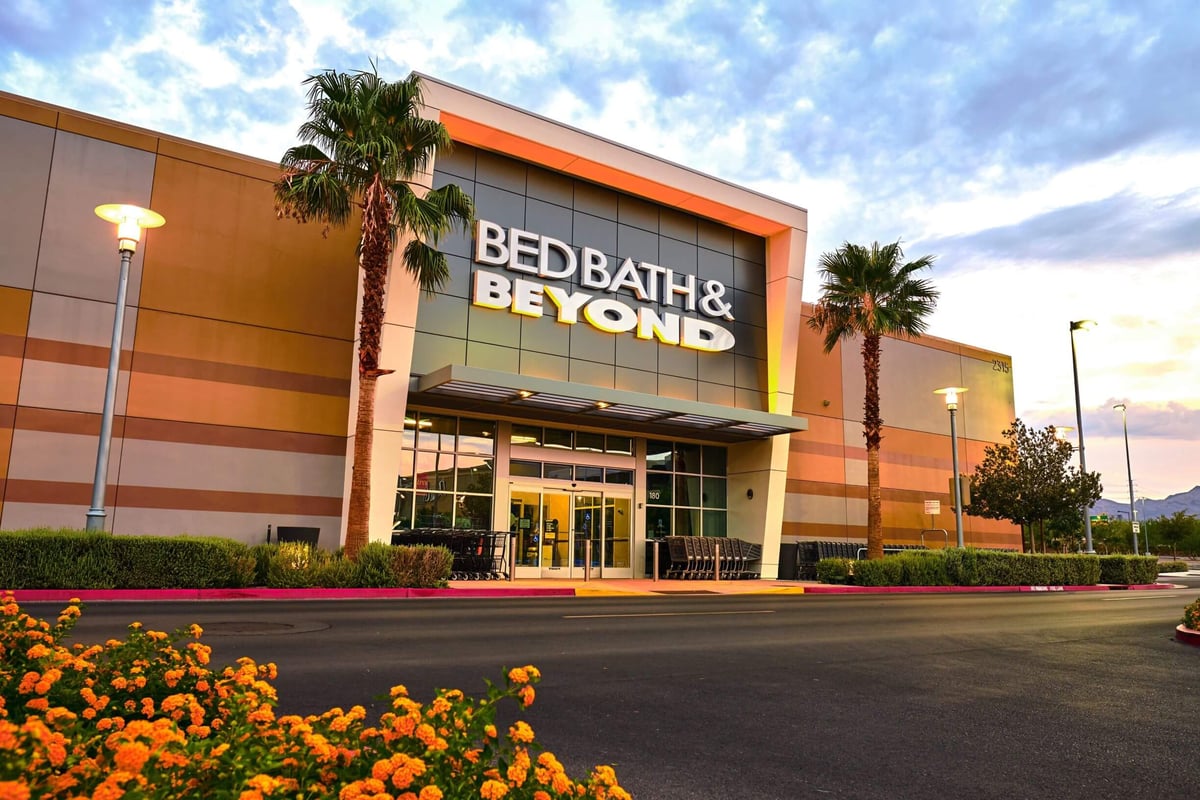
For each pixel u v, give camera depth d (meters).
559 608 14.30
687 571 24.52
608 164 22.97
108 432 14.18
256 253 19.33
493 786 2.42
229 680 4.11
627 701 6.82
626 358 23.62
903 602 17.95
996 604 17.98
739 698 7.09
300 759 2.66
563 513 23.84
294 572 15.38
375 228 16.91
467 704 2.98
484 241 21.52
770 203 26.23
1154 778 5.06
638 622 12.40
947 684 8.02
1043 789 4.80
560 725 5.94
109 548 13.80
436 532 20.12
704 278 25.81
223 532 18.05
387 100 17.44
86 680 3.88
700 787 4.66
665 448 26.41
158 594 13.77
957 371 35.47
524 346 21.81
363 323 17.11
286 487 18.89
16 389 16.36
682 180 24.39
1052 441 33.34
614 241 24.02
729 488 27.44
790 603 16.92
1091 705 7.17
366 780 2.38
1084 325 32.66
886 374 32.56
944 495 33.50
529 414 22.47
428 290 18.94
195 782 2.44
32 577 13.16
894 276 25.84
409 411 21.56
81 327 17.17
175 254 18.36
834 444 29.98
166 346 17.98
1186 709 7.07
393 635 9.94
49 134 17.39
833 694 7.39
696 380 25.02
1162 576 40.75
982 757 5.44
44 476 16.41
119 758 2.21
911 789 4.74
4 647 4.21
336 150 17.25
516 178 22.52
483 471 22.58
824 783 4.80
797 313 26.69
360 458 16.83
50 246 17.06
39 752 2.23
